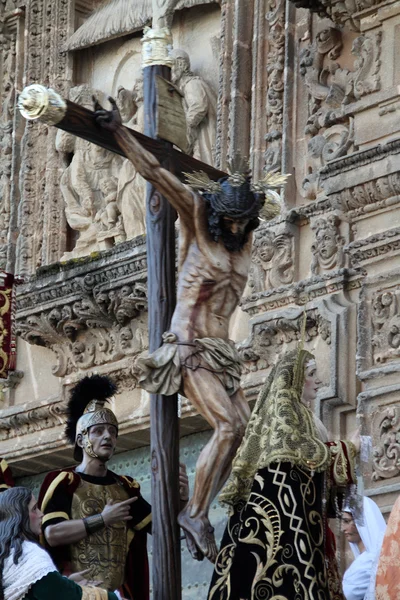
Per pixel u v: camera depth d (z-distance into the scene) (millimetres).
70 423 12648
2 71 21766
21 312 19562
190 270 11609
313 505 10211
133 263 18219
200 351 11406
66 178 20344
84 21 21312
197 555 11078
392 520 9938
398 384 15055
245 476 10430
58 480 11984
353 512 10500
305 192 17109
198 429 18078
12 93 21562
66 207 20297
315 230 16688
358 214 16047
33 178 20812
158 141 11711
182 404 17438
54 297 19141
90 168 20172
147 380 11344
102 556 11852
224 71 18609
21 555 10047
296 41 17938
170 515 11250
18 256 20562
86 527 11672
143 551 12273
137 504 12297
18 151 21219
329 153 16938
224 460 11219
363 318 15672
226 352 11461
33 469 20141
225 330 11633
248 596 9945
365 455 10633
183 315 11539
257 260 17203
